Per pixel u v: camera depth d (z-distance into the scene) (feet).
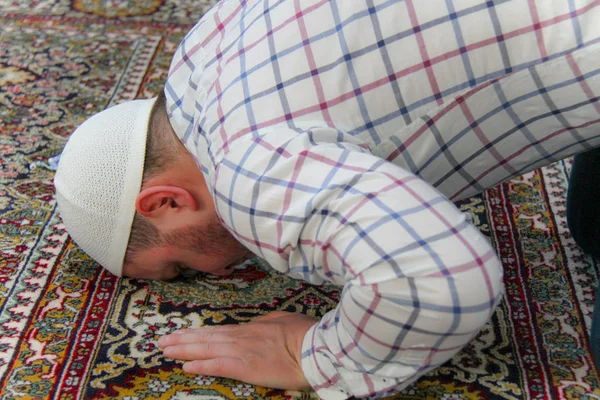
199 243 3.85
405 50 3.21
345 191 2.97
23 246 4.60
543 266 4.41
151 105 3.86
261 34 3.32
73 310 4.16
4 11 7.44
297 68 3.22
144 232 3.82
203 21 3.76
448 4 3.19
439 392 3.62
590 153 4.06
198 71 3.54
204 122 3.34
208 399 3.62
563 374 3.70
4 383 3.70
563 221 4.78
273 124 3.16
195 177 3.63
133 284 4.35
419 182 3.06
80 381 3.71
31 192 5.05
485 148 3.56
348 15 3.22
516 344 3.88
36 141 5.57
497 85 3.28
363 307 3.00
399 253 2.88
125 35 7.11
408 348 3.10
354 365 3.28
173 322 4.10
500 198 5.00
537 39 3.18
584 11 3.12
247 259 4.27
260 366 3.63
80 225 3.85
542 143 3.57
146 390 3.66
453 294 2.87
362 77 3.23
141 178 3.67
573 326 3.99
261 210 3.06
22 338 3.96
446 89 3.28
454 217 2.99
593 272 4.36
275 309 4.19
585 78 3.19
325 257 3.09
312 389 3.65
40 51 6.79
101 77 6.44
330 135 3.16
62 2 7.66
